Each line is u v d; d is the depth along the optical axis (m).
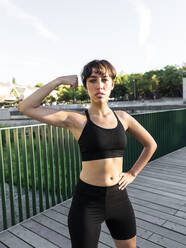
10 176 2.69
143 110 20.62
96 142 1.12
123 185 1.22
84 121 1.16
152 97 72.62
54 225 2.67
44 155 3.08
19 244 2.31
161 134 6.06
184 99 24.19
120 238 1.27
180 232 2.45
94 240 1.15
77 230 1.14
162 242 2.28
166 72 73.00
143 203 3.21
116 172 1.20
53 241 2.35
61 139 3.31
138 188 3.79
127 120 1.33
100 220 1.18
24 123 16.78
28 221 2.78
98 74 1.12
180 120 7.09
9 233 2.52
